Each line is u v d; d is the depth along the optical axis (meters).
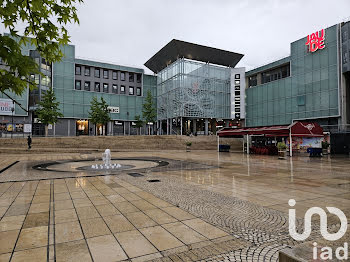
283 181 9.88
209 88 51.81
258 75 53.03
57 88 49.03
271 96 47.91
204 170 13.36
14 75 2.80
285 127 24.36
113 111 55.09
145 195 7.35
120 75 57.62
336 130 32.84
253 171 12.98
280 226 4.77
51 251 3.69
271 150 26.97
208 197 7.12
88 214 5.52
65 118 49.97
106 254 3.60
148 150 35.16
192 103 49.16
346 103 35.62
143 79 59.44
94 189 8.22
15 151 27.06
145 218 5.23
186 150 34.78
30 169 13.76
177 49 48.38
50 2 3.15
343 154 27.58
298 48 42.66
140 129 58.72
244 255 3.59
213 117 51.84
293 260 2.21
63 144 35.91
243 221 5.06
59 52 3.46
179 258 3.50
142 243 3.99
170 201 6.65
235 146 41.38
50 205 6.27
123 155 25.81
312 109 39.84
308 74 40.66
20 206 6.17
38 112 41.34
